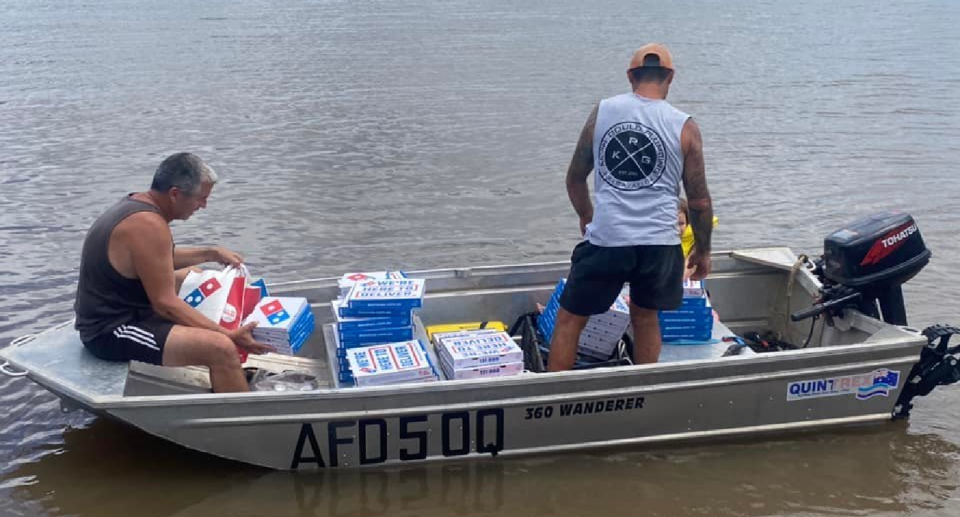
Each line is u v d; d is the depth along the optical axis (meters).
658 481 4.64
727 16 35.19
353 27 29.42
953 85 18.20
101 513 4.29
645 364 4.84
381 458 4.60
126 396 4.55
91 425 5.12
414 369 4.59
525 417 4.63
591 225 4.75
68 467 4.68
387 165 12.01
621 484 4.61
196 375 4.98
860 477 4.70
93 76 19.06
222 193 10.57
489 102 16.58
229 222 9.48
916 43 25.83
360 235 9.15
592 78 19.45
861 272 5.27
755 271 6.16
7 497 4.40
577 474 4.68
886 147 12.90
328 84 18.39
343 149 12.91
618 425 4.79
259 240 8.94
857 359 4.92
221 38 25.98
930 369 5.12
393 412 4.45
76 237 8.89
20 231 9.04
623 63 21.83
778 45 25.73
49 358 4.60
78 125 14.30
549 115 15.41
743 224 9.46
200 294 4.95
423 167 11.94
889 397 5.11
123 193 10.59
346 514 4.34
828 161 12.11
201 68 20.33
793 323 6.02
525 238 9.12
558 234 9.27
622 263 4.65
